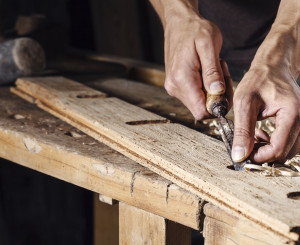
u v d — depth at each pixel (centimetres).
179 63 92
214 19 123
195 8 100
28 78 120
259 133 83
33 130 96
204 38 92
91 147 89
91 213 197
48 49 136
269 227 68
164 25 103
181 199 76
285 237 67
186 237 83
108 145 89
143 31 198
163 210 78
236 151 76
